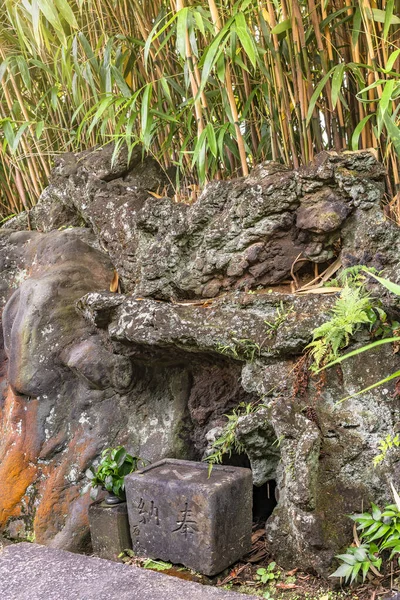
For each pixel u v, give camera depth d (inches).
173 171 150.9
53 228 158.6
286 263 118.9
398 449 102.9
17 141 141.3
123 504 118.6
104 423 132.9
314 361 108.3
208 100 133.1
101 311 129.5
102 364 131.1
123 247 138.4
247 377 114.8
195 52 120.3
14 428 137.5
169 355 127.3
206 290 126.0
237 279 123.0
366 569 95.7
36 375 134.5
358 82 120.5
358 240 112.0
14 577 102.2
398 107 110.9
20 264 155.3
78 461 131.0
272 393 111.0
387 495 102.6
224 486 107.6
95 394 133.6
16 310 142.6
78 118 163.6
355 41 112.0
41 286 136.5
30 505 132.9
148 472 116.2
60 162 155.0
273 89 126.1
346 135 130.9
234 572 109.0
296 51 118.5
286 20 116.6
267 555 111.7
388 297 104.5
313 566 100.7
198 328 116.2
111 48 135.4
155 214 129.8
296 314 110.0
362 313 101.0
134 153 146.9
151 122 130.6
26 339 135.0
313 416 106.7
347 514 102.6
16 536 132.2
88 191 146.0
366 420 105.7
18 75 165.3
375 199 111.0
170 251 127.4
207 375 131.6
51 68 157.8
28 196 179.2
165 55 142.2
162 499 110.7
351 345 107.3
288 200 114.9
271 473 115.1
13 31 161.9
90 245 148.0
